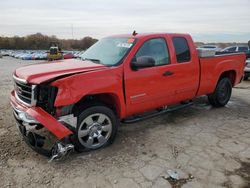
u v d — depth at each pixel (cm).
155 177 333
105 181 324
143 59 416
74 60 473
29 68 404
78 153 393
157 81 465
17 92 394
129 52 430
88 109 383
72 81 353
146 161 374
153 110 518
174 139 453
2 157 378
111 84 395
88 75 370
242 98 779
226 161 375
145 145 427
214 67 591
